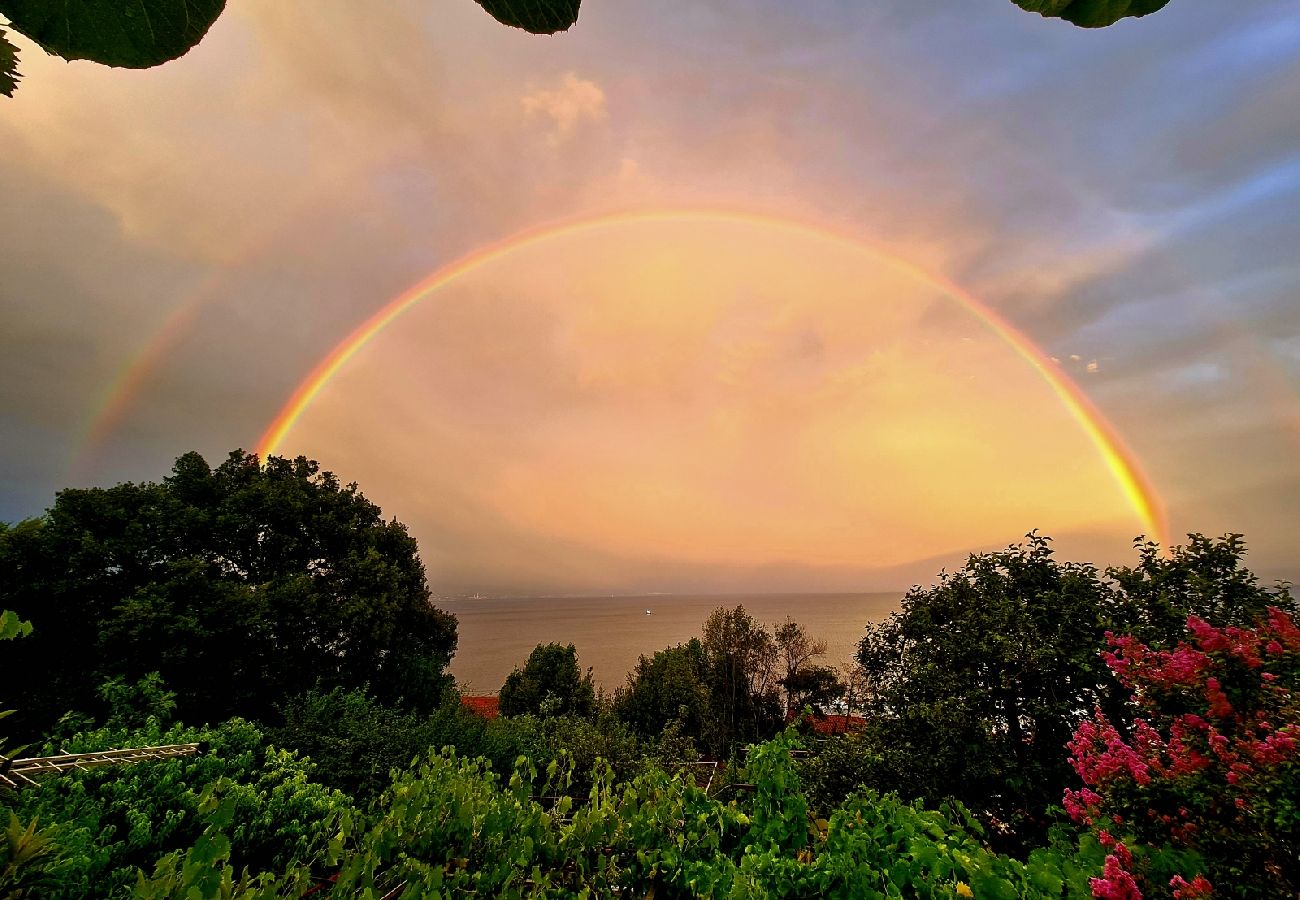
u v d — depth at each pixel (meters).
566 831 3.22
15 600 13.35
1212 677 3.81
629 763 11.84
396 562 21.23
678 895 3.15
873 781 7.53
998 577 8.82
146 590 14.27
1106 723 4.24
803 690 26.41
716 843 3.30
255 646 16.14
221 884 2.26
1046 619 7.67
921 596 9.56
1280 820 3.05
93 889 4.11
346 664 18.52
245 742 6.98
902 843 3.07
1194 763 3.55
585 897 3.04
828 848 3.21
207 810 2.47
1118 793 3.76
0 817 2.85
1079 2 0.52
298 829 5.45
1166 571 6.77
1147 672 4.18
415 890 2.71
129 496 16.34
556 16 0.50
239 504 17.98
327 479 21.89
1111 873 2.93
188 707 13.95
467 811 3.15
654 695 26.78
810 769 8.09
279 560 18.62
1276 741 3.23
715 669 28.03
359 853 2.93
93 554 14.38
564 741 13.01
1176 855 3.33
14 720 12.34
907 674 8.54
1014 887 2.71
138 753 3.53
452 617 24.98
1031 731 7.40
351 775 10.37
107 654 13.44
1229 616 6.07
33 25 0.48
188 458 18.44
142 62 0.50
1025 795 6.93
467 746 12.01
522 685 28.70
